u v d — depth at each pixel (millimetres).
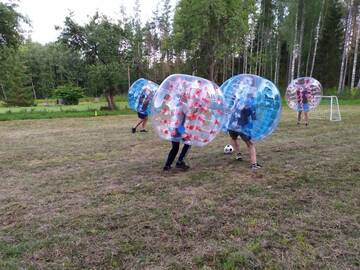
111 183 5711
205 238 3633
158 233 3768
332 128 11984
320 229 3803
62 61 62875
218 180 5711
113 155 8078
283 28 32375
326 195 4902
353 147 8375
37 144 9891
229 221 4039
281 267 3070
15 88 42062
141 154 8102
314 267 3076
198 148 8617
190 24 28516
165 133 5945
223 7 26672
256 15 32125
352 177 5750
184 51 31828
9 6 20781
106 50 23406
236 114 6344
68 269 3094
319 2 31031
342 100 28391
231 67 37906
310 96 12945
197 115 5836
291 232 3740
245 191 5113
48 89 66188
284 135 10539
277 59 35656
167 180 5781
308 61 35125
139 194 5086
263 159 7207
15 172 6652
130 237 3684
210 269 3051
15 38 21500
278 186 5336
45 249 3461
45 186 5652
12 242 3641
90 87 24078
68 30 23359
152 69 35906
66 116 18969
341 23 39156
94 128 13438
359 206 4465
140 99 11672
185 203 4652
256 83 6480
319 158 7211
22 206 4695
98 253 3357
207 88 5910
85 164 7207
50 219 4219
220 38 28641
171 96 5844
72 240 3641
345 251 3332
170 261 3186
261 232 3736
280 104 6617
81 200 4891
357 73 39969
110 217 4230
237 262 3152
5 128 14141
